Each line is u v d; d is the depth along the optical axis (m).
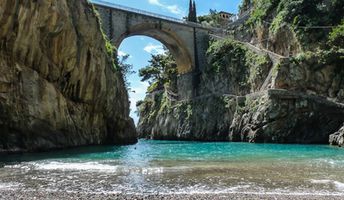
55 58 36.47
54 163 21.03
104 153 30.05
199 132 73.06
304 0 60.03
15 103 29.92
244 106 62.47
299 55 56.03
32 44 32.56
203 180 15.81
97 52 44.22
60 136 35.00
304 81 54.91
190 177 16.55
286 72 56.38
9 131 29.19
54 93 34.84
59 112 35.44
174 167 19.62
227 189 13.98
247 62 68.88
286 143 51.19
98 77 44.38
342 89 51.69
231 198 12.47
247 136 58.19
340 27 53.72
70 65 38.59
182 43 78.69
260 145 46.59
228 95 67.75
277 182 15.41
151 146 46.19
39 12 32.69
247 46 71.00
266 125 54.12
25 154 27.25
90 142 42.41
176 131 81.56
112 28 66.12
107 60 48.72
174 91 91.44
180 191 13.61
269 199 12.34
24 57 31.98
